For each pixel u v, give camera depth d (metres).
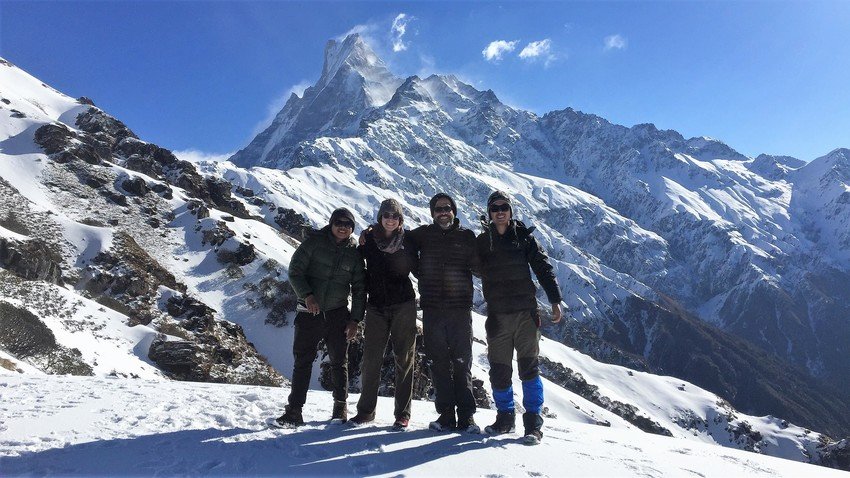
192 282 70.94
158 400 6.72
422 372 43.56
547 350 136.88
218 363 50.72
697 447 7.26
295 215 137.75
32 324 36.88
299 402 5.75
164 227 82.31
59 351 36.69
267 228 102.00
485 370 71.56
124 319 50.16
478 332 90.25
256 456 4.32
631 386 134.00
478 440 5.24
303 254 5.86
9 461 3.92
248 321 65.06
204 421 5.61
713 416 128.38
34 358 34.62
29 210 67.88
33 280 48.06
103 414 5.65
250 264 76.19
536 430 5.46
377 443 4.88
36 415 5.40
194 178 115.75
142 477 3.71
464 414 5.81
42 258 52.53
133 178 89.31
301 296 5.73
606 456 5.12
